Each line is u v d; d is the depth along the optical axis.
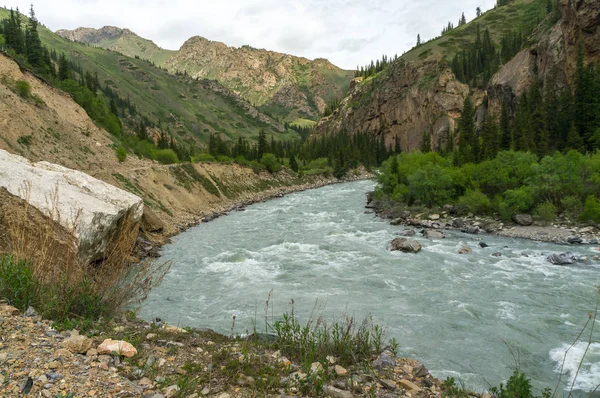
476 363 11.19
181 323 13.78
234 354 7.11
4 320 5.77
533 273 20.89
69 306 7.05
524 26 157.88
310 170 122.38
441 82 142.38
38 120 34.66
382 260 23.86
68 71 87.94
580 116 56.78
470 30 175.25
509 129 67.62
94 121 57.69
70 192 17.94
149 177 44.41
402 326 13.90
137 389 4.85
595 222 31.84
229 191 64.81
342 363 7.43
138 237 26.77
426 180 44.53
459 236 32.16
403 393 6.47
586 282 19.06
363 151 150.75
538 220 34.97
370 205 52.03
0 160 17.05
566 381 10.16
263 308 15.60
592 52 66.81
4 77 36.62
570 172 35.19
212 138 117.69
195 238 32.09
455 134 121.25
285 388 5.76
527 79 89.44
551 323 14.20
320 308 15.57
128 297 8.77
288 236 32.38
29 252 8.41
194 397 5.05
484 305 16.12
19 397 4.12
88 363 5.23
